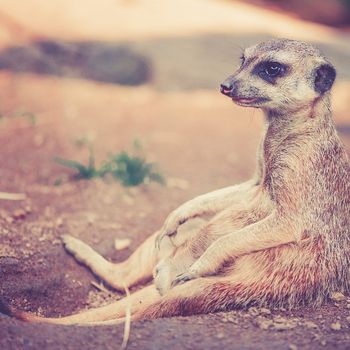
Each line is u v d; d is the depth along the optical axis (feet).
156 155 43.24
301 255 23.48
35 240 29.04
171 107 55.62
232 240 23.30
